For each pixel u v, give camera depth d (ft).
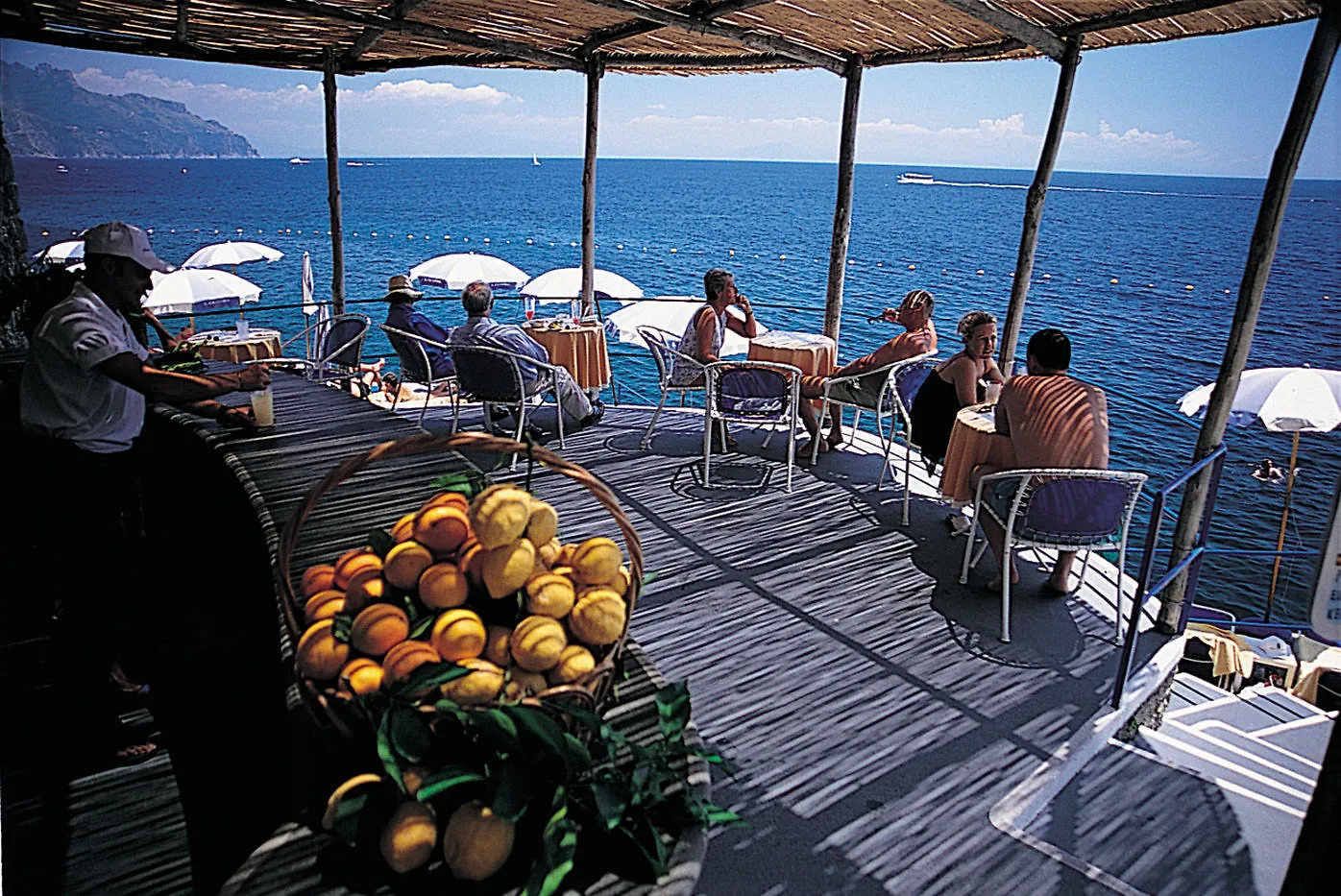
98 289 7.99
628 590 4.50
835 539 13.67
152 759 6.79
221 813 6.16
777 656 10.31
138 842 5.86
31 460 7.80
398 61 23.54
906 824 7.62
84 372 7.70
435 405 21.61
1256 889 7.23
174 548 10.34
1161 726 11.40
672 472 16.46
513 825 3.42
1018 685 9.87
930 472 15.58
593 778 3.58
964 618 11.36
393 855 3.34
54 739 6.95
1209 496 10.65
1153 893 7.13
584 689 3.87
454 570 4.03
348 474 4.20
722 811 3.86
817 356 17.67
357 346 20.97
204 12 18.24
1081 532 10.84
